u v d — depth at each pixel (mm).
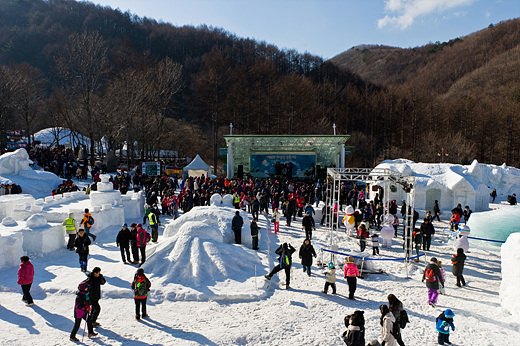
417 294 12148
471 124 70812
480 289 12859
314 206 24500
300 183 33406
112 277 12430
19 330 9102
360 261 14039
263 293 11562
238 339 8836
